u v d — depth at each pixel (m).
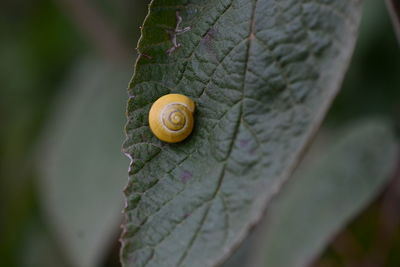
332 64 0.33
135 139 0.34
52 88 0.63
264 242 0.45
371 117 0.45
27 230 0.59
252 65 0.34
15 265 0.59
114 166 0.48
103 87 0.53
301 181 0.45
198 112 0.34
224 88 0.34
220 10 0.33
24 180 0.61
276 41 0.34
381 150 0.43
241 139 0.34
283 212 0.45
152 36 0.33
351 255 0.49
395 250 0.48
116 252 0.52
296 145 0.34
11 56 0.64
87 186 0.48
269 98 0.34
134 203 0.34
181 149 0.34
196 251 0.34
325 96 0.33
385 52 0.50
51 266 0.57
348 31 0.33
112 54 0.56
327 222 0.43
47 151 0.53
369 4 0.51
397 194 0.47
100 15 0.56
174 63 0.33
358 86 0.51
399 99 0.50
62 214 0.48
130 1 0.56
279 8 0.33
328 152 0.45
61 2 0.57
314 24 0.33
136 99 0.33
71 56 0.63
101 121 0.51
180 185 0.34
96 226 0.47
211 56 0.34
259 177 0.34
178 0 0.33
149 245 0.34
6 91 0.64
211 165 0.34
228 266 0.50
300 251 0.43
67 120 0.52
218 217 0.34
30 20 0.64
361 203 0.42
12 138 0.62
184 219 0.34
